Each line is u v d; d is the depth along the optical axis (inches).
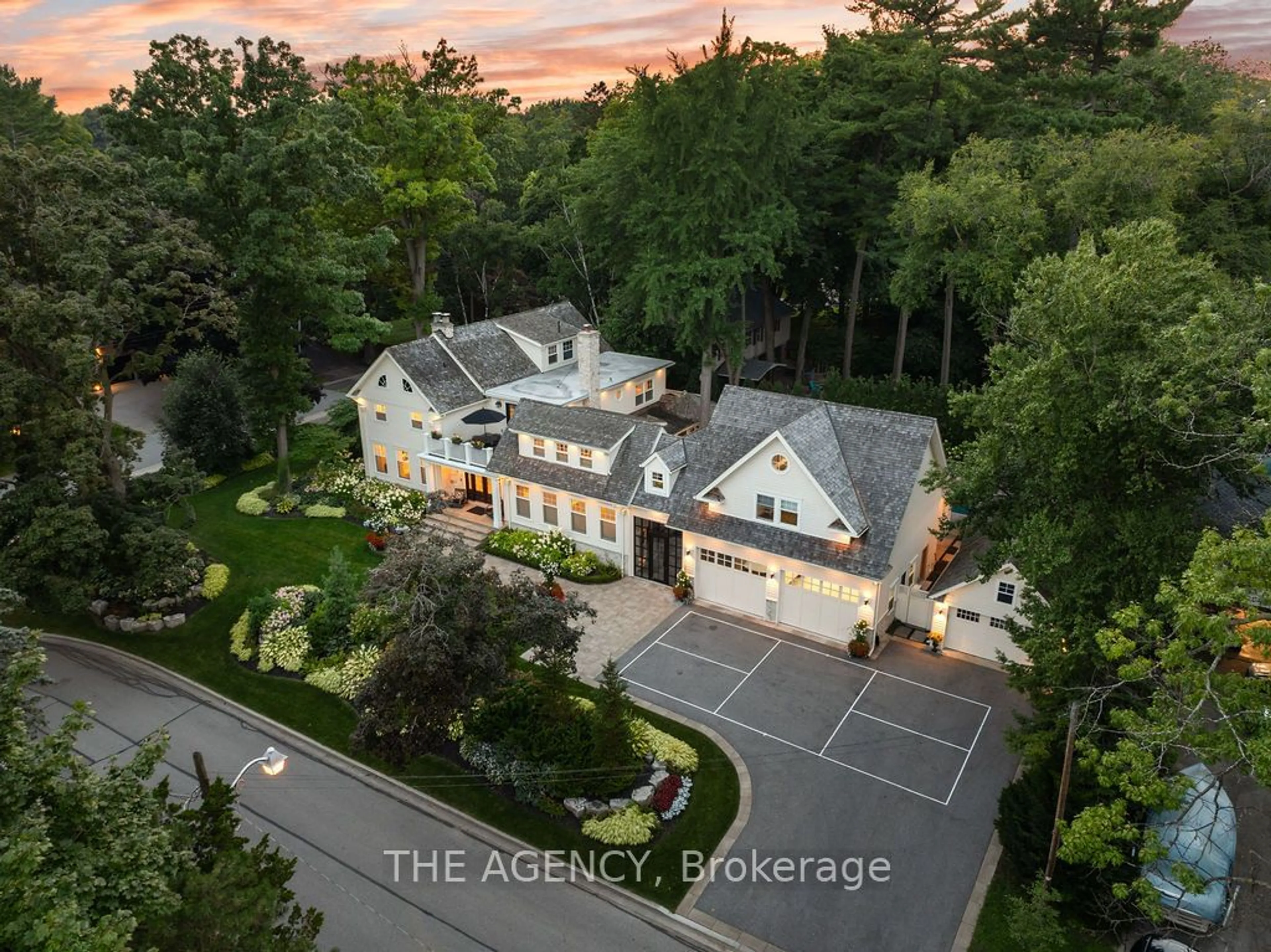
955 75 1697.8
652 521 1325.0
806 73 2032.5
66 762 483.8
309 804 928.9
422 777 962.7
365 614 1115.3
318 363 2559.1
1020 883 790.5
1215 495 876.6
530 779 911.0
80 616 1285.7
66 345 1060.5
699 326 1755.7
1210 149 1674.5
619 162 1756.9
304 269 1439.5
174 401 1726.1
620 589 1342.3
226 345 2251.5
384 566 847.7
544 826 890.7
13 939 393.7
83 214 1132.5
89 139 3174.2
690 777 944.9
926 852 837.8
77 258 1082.1
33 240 1142.3
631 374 1792.6
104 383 1284.4
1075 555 824.9
